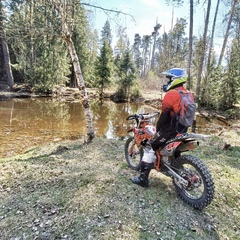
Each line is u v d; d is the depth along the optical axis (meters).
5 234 2.33
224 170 4.15
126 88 22.72
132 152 4.00
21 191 3.17
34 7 6.02
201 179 2.74
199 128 11.41
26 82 21.84
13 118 11.41
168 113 2.73
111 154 4.92
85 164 4.19
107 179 3.37
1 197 3.03
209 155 5.08
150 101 21.36
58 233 2.33
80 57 24.53
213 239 2.38
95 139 6.19
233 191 3.41
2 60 23.55
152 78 31.16
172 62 27.52
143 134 3.38
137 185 3.26
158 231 2.39
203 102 16.83
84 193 3.01
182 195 2.97
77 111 14.91
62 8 5.25
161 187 3.29
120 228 2.39
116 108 17.61
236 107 16.06
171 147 2.83
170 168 2.98
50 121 11.25
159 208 2.77
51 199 2.91
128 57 22.50
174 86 2.77
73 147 5.64
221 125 12.34
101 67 22.36
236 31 16.42
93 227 2.40
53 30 5.81
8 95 18.84
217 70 16.78
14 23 6.88
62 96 21.08
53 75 21.19
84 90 5.99
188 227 2.50
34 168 3.98
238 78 15.57
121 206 2.74
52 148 5.60
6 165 4.13
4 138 7.86
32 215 2.62
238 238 2.43
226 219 2.73
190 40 11.80
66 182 3.35
